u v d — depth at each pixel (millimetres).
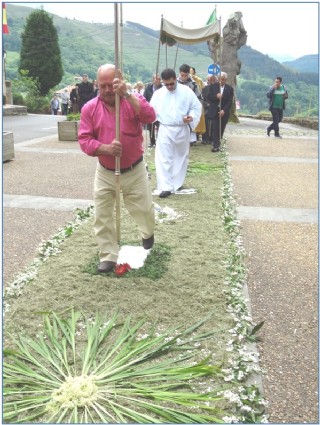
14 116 26766
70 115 16172
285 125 22578
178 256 5723
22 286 4902
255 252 6125
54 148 14055
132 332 4066
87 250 5855
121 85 4559
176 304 4617
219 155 12727
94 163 11727
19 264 5562
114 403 3227
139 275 5152
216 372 3555
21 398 3314
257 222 7375
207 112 13250
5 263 5582
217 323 4312
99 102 4770
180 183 8703
